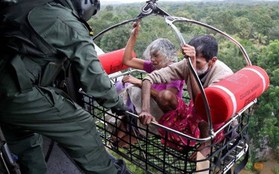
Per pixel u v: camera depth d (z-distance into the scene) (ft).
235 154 5.80
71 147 5.42
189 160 4.83
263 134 72.23
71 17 4.70
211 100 4.90
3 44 4.47
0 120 5.20
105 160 5.91
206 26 6.11
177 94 7.04
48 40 4.47
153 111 6.66
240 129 5.73
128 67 8.35
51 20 4.49
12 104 4.74
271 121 71.61
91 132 5.57
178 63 6.49
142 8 5.97
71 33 4.58
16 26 4.42
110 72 8.03
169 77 6.41
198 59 5.95
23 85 4.55
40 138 6.36
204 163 5.21
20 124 5.04
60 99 5.07
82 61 4.66
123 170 6.51
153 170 5.66
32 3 4.54
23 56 4.51
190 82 6.01
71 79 6.02
